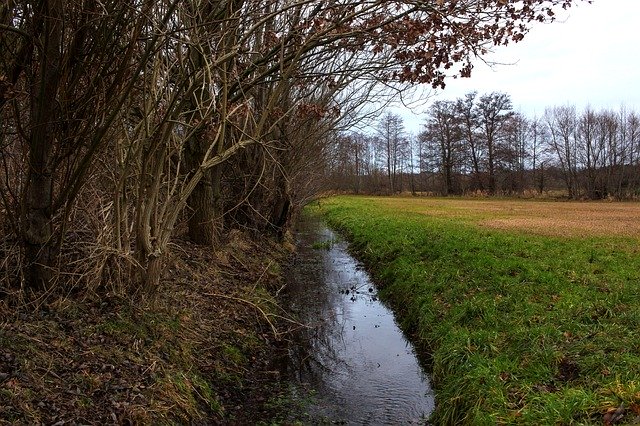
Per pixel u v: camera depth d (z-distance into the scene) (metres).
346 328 10.75
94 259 7.53
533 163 82.00
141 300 7.70
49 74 6.05
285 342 9.60
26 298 6.63
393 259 15.71
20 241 6.81
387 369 8.53
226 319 9.24
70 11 6.05
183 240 12.63
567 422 5.09
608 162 72.06
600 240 17.77
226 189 16.50
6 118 6.89
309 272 16.70
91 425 4.91
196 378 6.77
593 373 5.95
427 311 10.23
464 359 7.48
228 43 7.84
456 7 6.74
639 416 4.66
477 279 11.01
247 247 15.20
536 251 14.77
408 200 61.28
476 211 37.81
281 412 6.84
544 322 7.96
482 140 79.12
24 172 6.86
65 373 5.52
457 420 6.38
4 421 4.37
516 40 7.06
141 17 6.29
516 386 6.24
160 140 7.48
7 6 5.85
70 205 6.81
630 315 7.54
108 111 6.78
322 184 27.05
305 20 7.82
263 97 13.87
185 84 7.93
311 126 18.09
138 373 6.08
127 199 7.98
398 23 7.09
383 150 92.31
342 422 6.65
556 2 6.73
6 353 5.32
